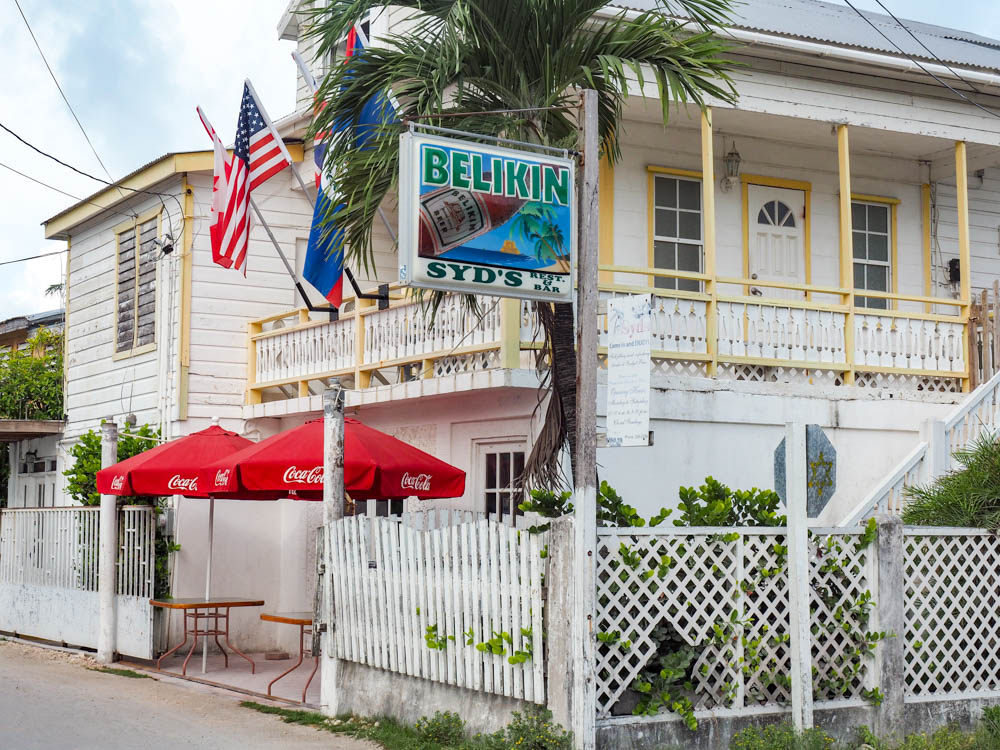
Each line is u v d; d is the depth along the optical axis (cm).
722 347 1233
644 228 1437
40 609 1509
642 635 782
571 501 896
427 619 885
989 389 1230
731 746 798
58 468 1947
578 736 745
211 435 1255
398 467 1054
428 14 1013
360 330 1316
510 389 1165
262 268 1580
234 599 1400
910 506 1021
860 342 1310
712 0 1024
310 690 1135
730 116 1345
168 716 978
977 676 912
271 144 1303
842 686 846
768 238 1516
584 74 982
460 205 796
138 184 1627
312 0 1052
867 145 1498
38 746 841
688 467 1184
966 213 1391
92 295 1852
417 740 845
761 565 830
